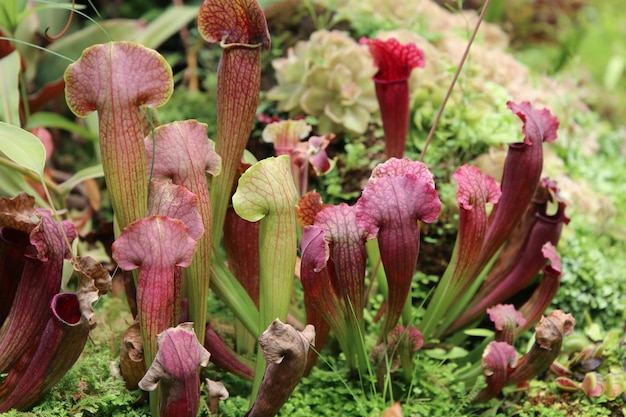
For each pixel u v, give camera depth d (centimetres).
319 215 83
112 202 80
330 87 111
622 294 106
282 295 83
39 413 82
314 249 82
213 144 83
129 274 87
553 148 119
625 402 93
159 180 81
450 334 98
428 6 129
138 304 79
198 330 85
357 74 111
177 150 81
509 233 91
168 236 78
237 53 82
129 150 78
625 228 111
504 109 110
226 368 89
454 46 119
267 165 81
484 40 136
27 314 82
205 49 139
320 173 93
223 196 85
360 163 109
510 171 90
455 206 104
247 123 84
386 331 89
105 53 77
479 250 89
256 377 85
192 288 83
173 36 145
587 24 201
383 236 83
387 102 94
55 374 81
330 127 112
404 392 91
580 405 93
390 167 83
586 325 103
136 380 85
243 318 88
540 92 119
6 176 98
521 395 95
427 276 105
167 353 76
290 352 78
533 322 93
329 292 85
